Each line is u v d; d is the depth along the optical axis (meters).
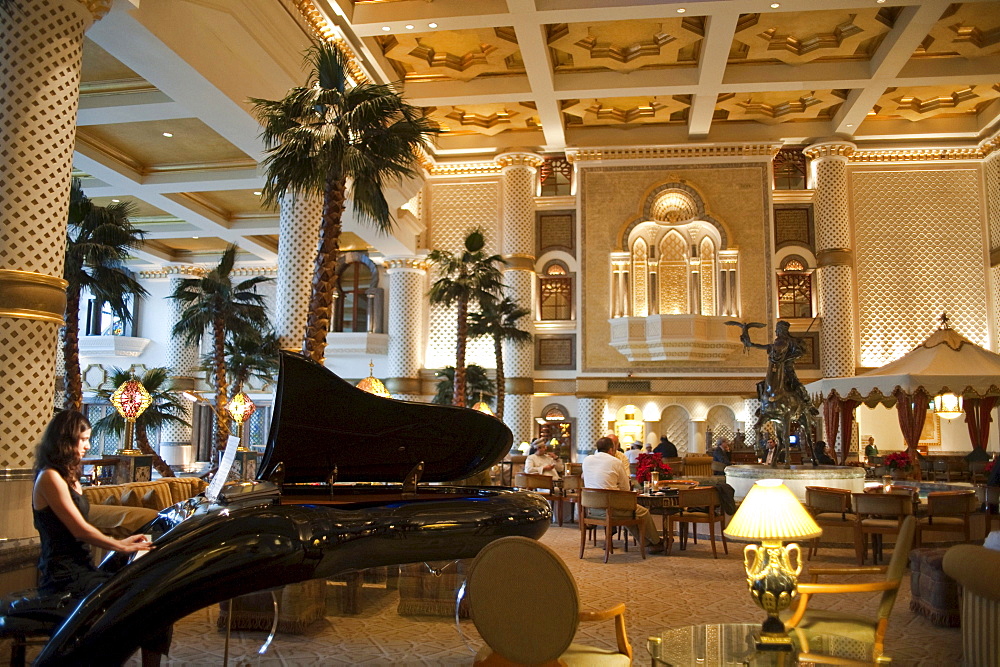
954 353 9.50
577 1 14.54
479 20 14.91
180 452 21.59
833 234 20.34
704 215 20.53
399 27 15.05
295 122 8.87
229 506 3.68
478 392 19.84
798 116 20.39
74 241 10.37
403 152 8.98
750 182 20.62
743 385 19.91
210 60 10.41
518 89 18.17
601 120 20.89
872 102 18.55
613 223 20.91
